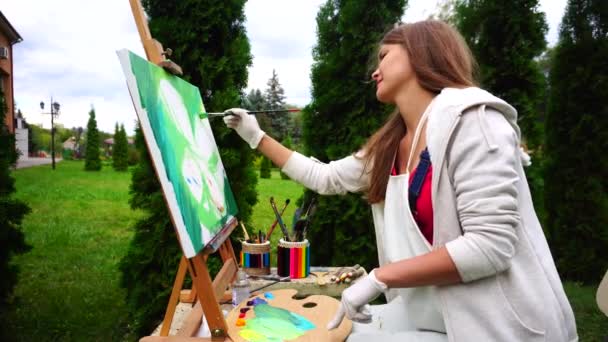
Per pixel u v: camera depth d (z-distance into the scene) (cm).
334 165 163
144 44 140
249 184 279
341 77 299
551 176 396
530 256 104
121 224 595
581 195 377
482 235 96
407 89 121
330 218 296
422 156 113
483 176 97
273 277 202
